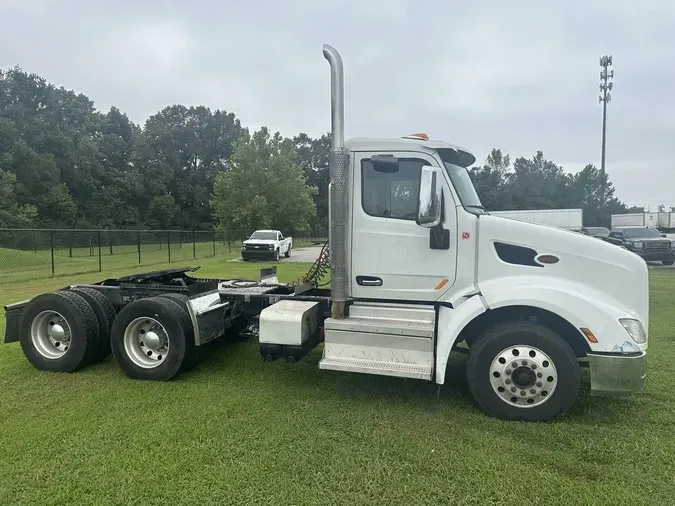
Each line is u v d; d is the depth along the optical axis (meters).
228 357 5.86
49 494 2.88
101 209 70.06
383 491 2.93
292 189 49.41
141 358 5.08
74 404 4.29
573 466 3.23
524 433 3.74
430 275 4.34
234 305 5.68
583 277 4.07
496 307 4.02
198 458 3.31
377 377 5.11
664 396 4.55
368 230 4.45
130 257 26.09
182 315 4.96
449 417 4.04
